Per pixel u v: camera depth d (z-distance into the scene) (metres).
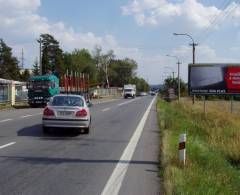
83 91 54.72
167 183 8.53
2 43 104.06
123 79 190.50
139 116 32.28
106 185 8.86
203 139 19.67
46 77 45.06
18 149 13.74
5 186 8.62
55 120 17.84
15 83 51.44
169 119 24.59
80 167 10.85
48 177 9.55
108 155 12.94
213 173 10.12
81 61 148.62
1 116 29.17
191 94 43.62
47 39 113.06
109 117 30.77
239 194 8.70
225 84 43.03
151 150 14.16
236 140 18.09
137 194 8.13
